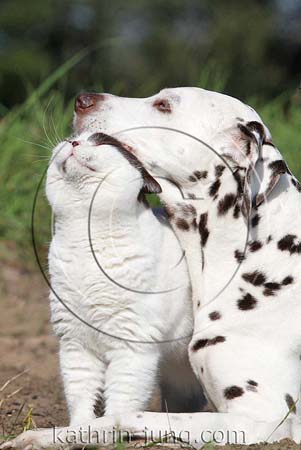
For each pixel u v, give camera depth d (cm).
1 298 1722
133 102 1030
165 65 5559
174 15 6238
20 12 5981
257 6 6000
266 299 969
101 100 1025
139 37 5941
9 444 882
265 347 944
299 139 1875
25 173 1869
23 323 1612
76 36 6084
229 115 1007
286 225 995
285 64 5553
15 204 1848
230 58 5503
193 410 1080
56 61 5853
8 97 5238
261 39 5591
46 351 1462
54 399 1208
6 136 1911
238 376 924
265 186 974
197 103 1016
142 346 932
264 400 907
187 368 1030
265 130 996
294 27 5744
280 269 980
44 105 1962
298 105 2014
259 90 4522
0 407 1140
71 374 956
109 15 6178
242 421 881
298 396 929
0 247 1853
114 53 5516
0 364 1391
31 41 5941
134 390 928
